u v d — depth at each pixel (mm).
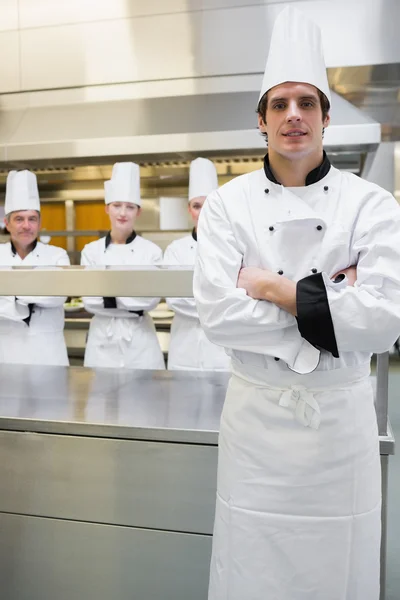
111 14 3357
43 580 1318
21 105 3557
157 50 3318
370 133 2670
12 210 2324
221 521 990
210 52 3246
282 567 938
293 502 918
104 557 1273
